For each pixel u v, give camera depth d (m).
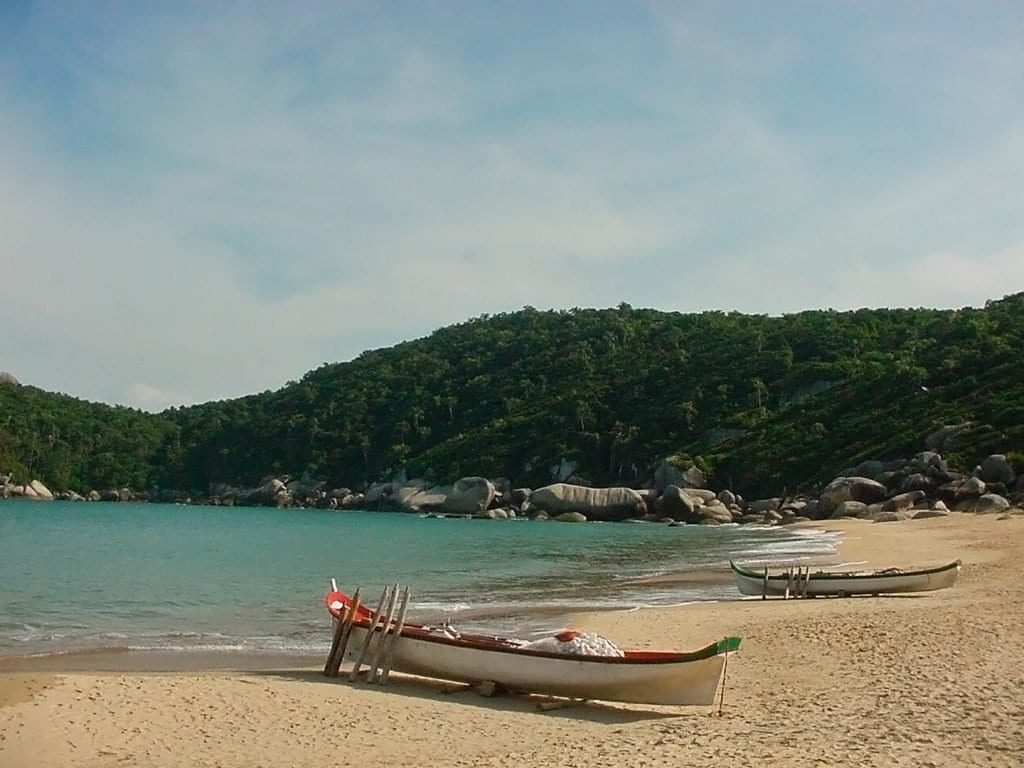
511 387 155.50
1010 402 88.06
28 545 55.78
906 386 104.38
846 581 28.31
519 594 31.55
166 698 14.52
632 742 11.47
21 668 18.19
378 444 153.62
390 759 11.62
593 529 80.62
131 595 31.11
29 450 154.25
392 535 70.88
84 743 12.14
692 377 134.75
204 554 50.19
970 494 72.31
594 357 158.50
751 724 12.24
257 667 18.41
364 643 16.67
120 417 177.25
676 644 20.03
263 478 154.62
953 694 13.02
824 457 97.94
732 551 50.53
